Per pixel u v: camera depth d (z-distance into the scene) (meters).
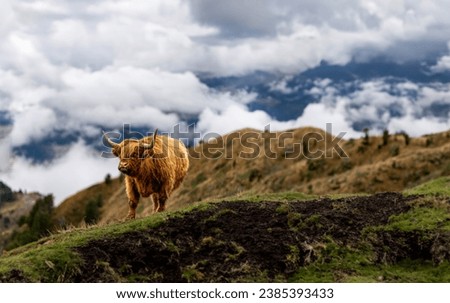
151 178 15.48
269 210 13.48
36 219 89.75
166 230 12.45
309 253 11.64
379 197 14.74
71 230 14.58
